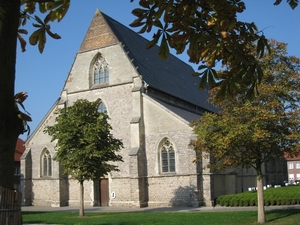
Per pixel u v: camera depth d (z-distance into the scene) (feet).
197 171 122.31
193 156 122.72
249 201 110.73
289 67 74.79
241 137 67.41
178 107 150.10
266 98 69.92
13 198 16.55
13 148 16.55
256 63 20.94
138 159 128.57
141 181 128.77
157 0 20.20
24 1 21.30
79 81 148.97
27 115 17.26
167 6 20.02
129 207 130.11
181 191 124.16
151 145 131.13
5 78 16.06
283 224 66.49
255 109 67.26
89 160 96.37
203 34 19.57
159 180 128.36
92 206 138.31
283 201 105.91
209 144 73.87
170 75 170.40
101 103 143.74
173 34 19.85
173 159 127.75
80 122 96.84
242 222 71.26
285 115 70.08
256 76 21.09
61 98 151.64
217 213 90.48
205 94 197.88
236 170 147.43
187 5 20.42
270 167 190.08
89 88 146.41
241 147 73.00
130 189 128.67
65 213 108.68
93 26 149.38
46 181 151.33
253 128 68.54
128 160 134.82
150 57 163.43
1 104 15.99
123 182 134.51
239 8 20.68
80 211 98.07
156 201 128.06
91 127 96.22
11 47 16.19
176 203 124.36
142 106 134.51
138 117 132.98
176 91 159.43
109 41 144.97
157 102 131.85
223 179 134.51
